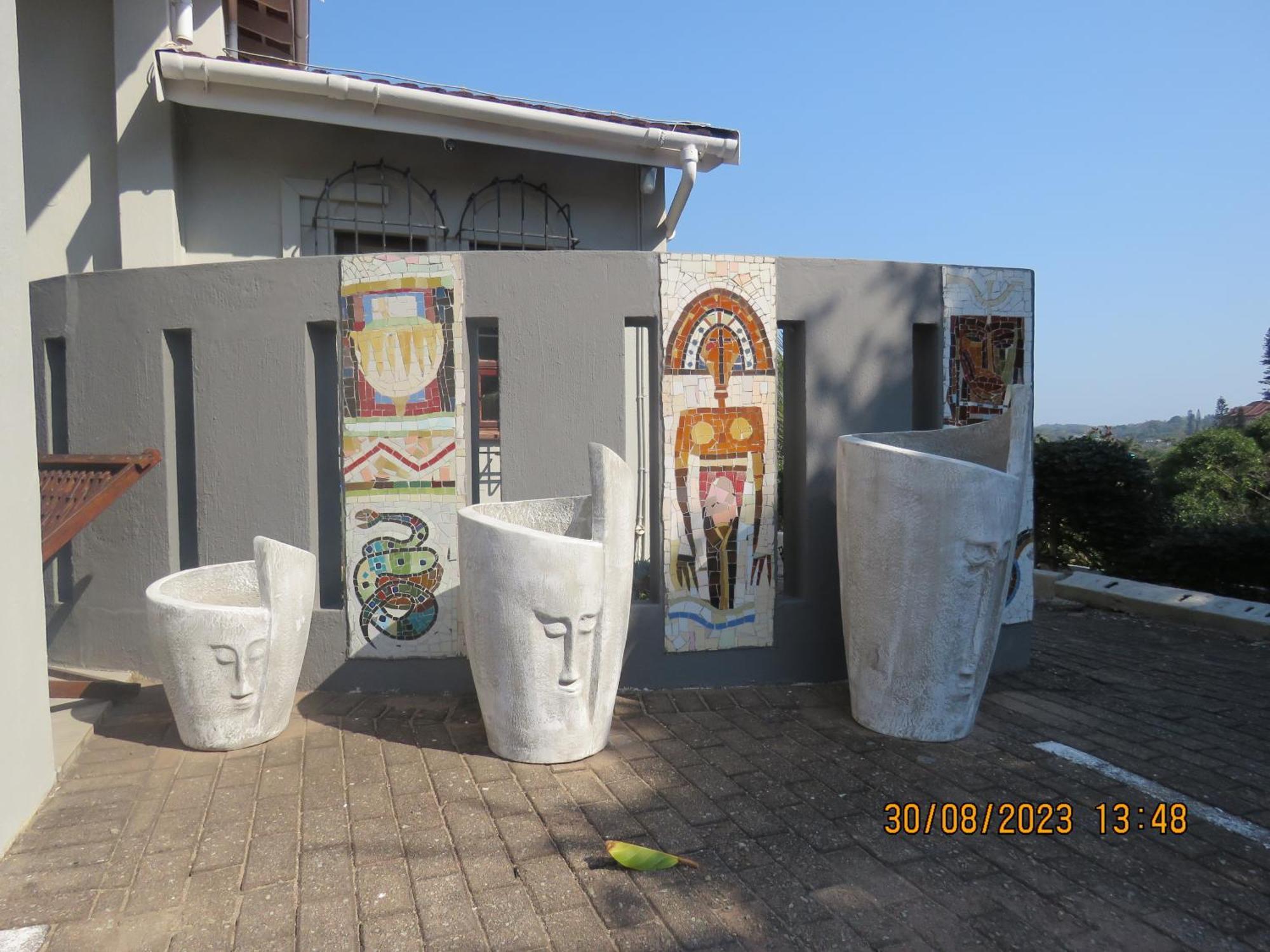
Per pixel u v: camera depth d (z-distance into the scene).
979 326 5.33
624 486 3.93
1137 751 4.04
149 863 2.97
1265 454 12.62
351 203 7.26
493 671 3.80
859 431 5.05
